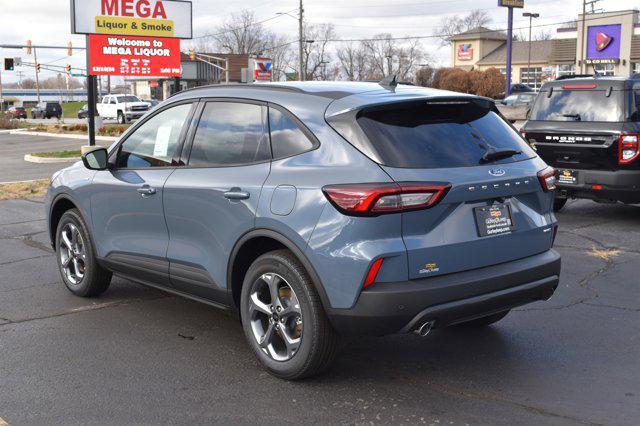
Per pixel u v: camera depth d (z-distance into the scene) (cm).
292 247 406
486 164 416
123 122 4697
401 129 405
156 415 387
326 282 391
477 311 405
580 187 940
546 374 441
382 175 382
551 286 446
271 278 429
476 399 404
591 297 611
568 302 597
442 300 387
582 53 6016
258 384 428
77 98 13812
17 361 468
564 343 497
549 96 988
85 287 606
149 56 2419
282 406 397
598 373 443
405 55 9819
